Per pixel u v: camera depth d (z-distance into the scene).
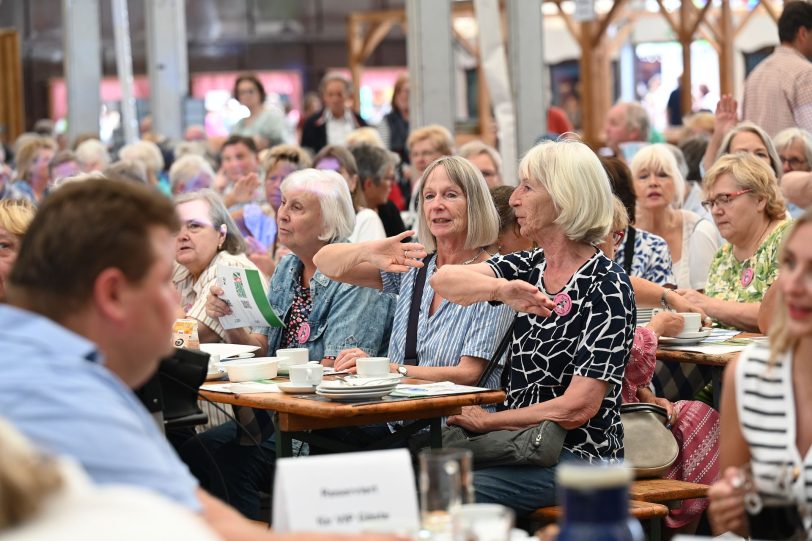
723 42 22.09
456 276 5.48
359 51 25.84
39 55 31.95
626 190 8.20
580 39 21.56
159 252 3.00
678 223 9.14
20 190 14.85
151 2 18.78
